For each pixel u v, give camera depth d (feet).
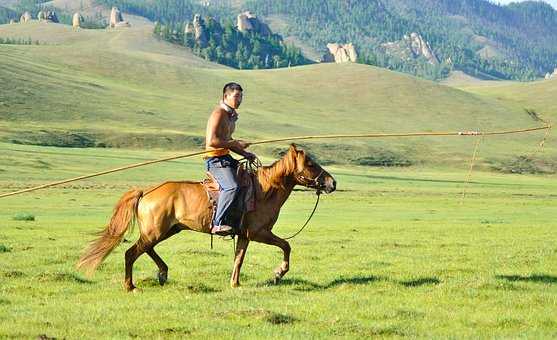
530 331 35.83
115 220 46.85
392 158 426.51
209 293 46.14
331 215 141.08
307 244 78.59
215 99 572.51
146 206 46.83
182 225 47.11
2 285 47.52
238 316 38.01
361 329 35.50
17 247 69.05
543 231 103.30
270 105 583.58
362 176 310.24
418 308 41.50
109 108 452.76
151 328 35.27
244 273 54.54
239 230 47.29
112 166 269.44
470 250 73.56
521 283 50.08
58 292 46.03
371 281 50.88
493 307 42.16
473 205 182.29
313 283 50.03
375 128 538.88
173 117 462.60
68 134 365.20
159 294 45.50
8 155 262.06
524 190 272.72
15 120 379.76
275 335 34.04
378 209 161.89
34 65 538.47
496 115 638.53
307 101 622.54
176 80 620.08
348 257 66.54
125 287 46.78
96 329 35.04
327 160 399.85
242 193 46.80
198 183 47.57
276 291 46.34
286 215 138.10
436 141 506.48
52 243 74.02
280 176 47.98
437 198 208.54
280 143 415.23
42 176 223.92
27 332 34.17
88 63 612.70
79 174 238.89
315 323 36.96
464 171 418.10
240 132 435.94
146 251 47.55
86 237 82.12
